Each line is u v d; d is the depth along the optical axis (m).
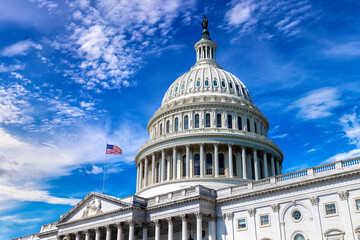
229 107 94.56
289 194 56.84
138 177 98.44
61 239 81.50
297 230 54.56
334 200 52.41
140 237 76.75
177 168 88.38
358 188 50.62
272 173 90.81
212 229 62.84
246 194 61.00
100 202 75.50
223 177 83.81
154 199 69.75
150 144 93.25
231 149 87.12
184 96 99.75
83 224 77.06
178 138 88.94
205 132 87.56
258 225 58.78
